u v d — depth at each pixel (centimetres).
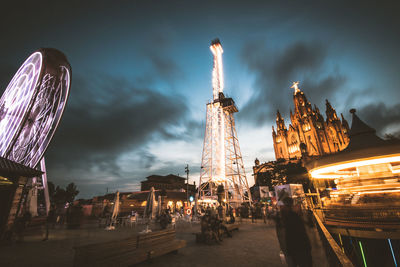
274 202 1969
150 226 1853
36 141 1441
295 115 10888
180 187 6962
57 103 1540
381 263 1002
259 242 1031
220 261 711
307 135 9875
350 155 1112
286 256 363
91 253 503
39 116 1441
